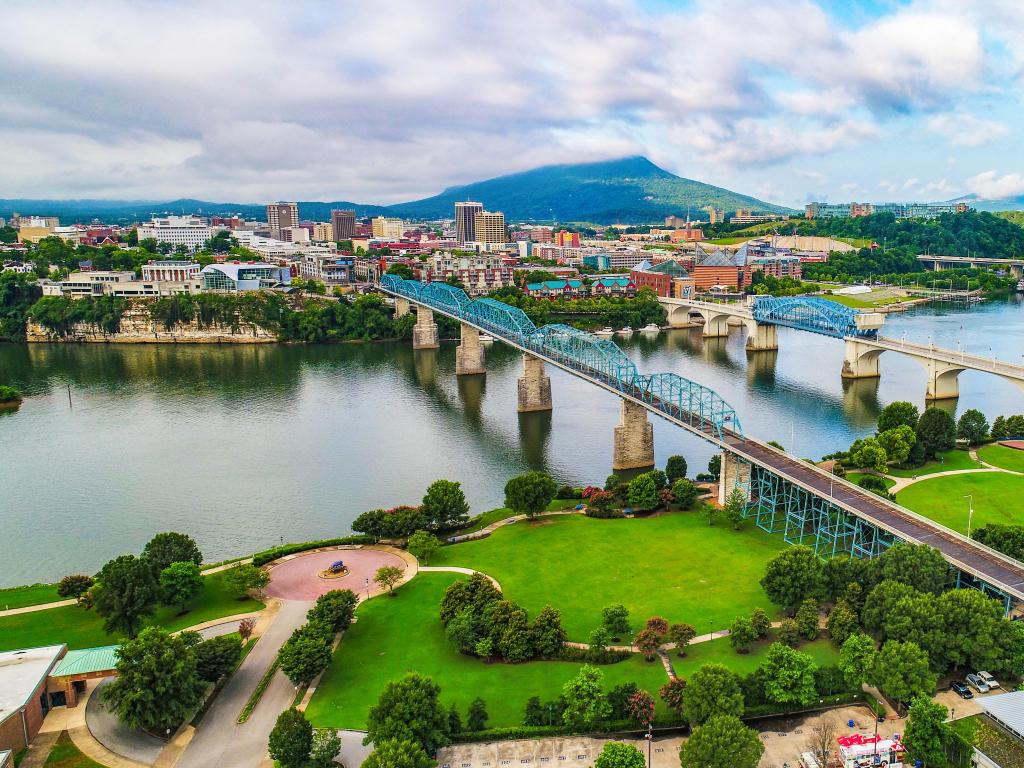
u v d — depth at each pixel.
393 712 100.19
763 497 177.25
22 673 111.62
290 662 115.06
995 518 171.88
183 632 122.50
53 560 170.75
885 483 194.75
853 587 128.38
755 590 144.12
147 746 104.69
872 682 108.19
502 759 101.00
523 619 125.69
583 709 105.88
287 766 96.25
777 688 106.50
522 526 178.12
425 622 135.88
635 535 170.38
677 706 107.19
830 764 97.00
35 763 100.88
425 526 173.38
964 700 108.50
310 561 162.38
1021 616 123.69
